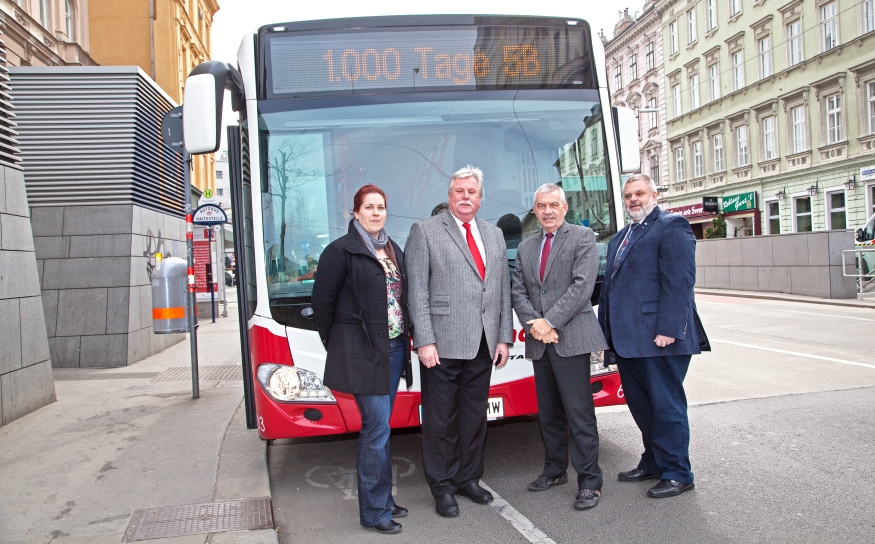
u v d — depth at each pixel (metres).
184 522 4.00
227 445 5.63
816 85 28.03
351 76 4.81
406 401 4.49
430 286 4.15
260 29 4.79
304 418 4.34
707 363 9.01
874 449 5.11
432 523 4.03
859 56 25.88
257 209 4.53
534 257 4.35
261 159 4.61
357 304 3.81
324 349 4.36
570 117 5.03
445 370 4.15
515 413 4.64
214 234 19.86
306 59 4.78
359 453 3.95
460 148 4.84
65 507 4.28
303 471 5.26
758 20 31.45
